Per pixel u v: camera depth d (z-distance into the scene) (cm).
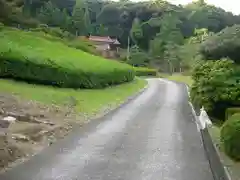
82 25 8062
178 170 802
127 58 8150
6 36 2855
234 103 1511
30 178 700
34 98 1603
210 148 1024
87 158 873
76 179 708
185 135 1236
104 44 8500
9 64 1909
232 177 729
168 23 8294
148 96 2806
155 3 10481
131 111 1853
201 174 776
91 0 11881
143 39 9688
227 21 9325
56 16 6856
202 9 9631
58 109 1528
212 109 1559
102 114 1673
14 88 1719
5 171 737
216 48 1947
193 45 5609
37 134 1063
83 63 2656
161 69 7850
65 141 1052
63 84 2136
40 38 3469
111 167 803
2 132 999
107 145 1028
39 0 7256
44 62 2053
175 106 2194
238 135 870
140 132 1260
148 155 930
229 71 1557
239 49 1828
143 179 727
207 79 1583
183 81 5275
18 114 1231
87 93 2212
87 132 1211
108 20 10838
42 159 844
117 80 3216
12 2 4691
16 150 883
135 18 10219
